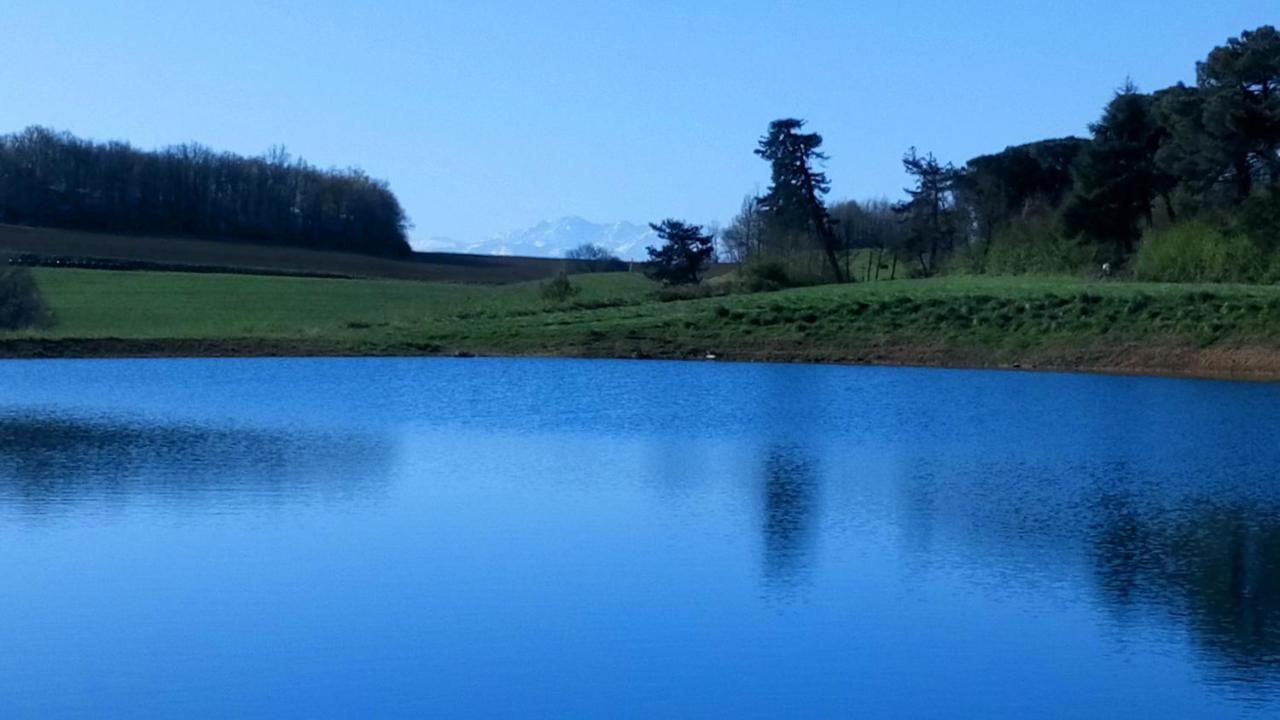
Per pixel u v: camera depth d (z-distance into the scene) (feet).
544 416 103.96
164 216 415.03
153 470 74.49
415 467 76.69
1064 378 141.69
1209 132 221.25
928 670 40.88
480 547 55.98
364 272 348.38
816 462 80.07
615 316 190.70
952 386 131.95
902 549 56.08
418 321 193.26
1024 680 40.14
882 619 46.01
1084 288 181.68
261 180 437.17
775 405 113.39
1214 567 53.21
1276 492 69.62
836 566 53.16
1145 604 47.98
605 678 39.96
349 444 86.22
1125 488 70.90
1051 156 299.58
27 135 412.98
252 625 44.86
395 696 38.42
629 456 82.23
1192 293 165.07
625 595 48.73
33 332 169.99
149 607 46.85
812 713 37.40
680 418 103.45
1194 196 229.04
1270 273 196.75
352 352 169.07
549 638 43.65
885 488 70.74
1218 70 222.48
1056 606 47.67
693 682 39.70
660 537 58.08
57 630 44.29
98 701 37.99
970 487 71.00
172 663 41.11
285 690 38.83
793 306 182.50
